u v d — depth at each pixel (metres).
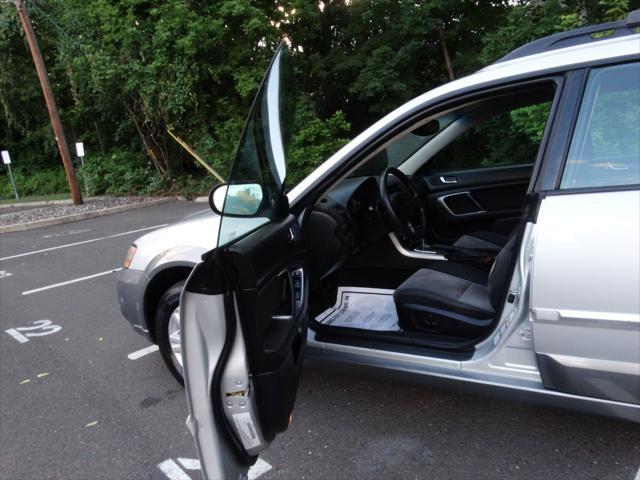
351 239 3.02
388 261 3.42
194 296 1.58
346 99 15.09
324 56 14.83
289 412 1.89
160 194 15.58
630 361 1.72
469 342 2.17
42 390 3.30
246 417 1.67
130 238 8.82
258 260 1.85
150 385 3.24
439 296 2.46
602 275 1.72
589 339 1.77
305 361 2.58
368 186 3.31
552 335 1.83
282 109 2.19
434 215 3.95
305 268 2.36
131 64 13.71
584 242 1.75
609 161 1.81
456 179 3.97
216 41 12.98
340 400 2.80
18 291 5.92
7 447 2.69
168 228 3.11
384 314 2.98
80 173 18.11
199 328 1.59
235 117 13.75
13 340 4.26
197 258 2.79
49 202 17.09
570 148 1.88
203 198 13.79
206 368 1.60
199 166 15.79
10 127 22.03
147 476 2.38
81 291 5.62
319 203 2.91
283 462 2.36
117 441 2.66
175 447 2.58
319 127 12.60
